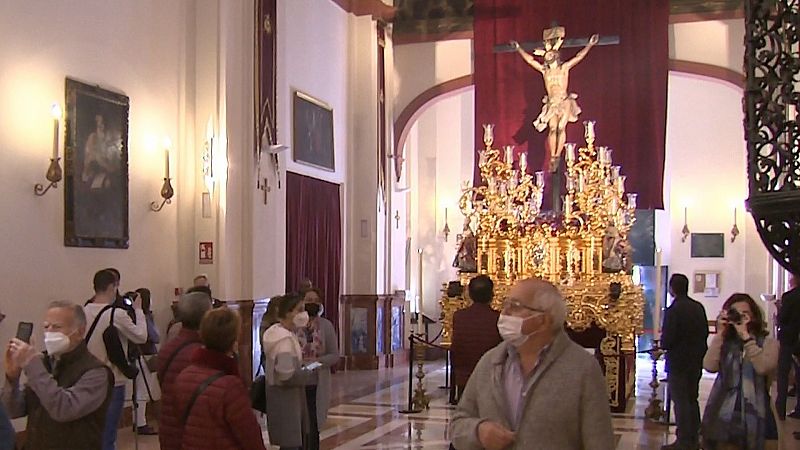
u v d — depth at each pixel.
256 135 11.87
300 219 14.45
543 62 16.75
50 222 8.94
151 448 8.65
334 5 16.12
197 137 11.30
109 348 6.32
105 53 9.84
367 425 10.30
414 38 18.06
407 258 19.92
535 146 16.95
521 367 3.60
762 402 6.08
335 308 16.12
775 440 6.08
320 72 15.48
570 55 16.91
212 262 11.15
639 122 16.50
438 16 17.91
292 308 6.36
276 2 12.64
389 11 17.19
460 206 13.23
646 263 19.67
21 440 8.20
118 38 10.06
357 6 16.81
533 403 3.46
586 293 11.48
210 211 11.17
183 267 11.12
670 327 8.36
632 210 12.74
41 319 8.77
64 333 4.29
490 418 3.57
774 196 3.04
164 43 10.90
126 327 6.47
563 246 12.52
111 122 9.80
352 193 16.80
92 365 4.34
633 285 12.08
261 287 11.93
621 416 11.11
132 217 10.23
